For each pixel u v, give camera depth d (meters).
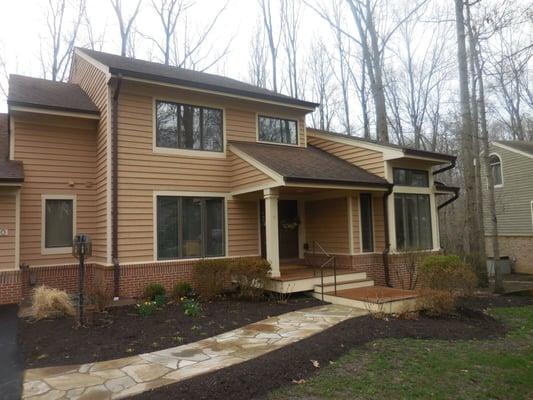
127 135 10.25
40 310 7.88
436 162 12.98
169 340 6.53
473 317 8.60
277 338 6.67
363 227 12.25
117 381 4.84
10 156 10.32
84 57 12.43
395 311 8.75
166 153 10.79
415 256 11.72
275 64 24.41
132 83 10.30
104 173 10.38
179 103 11.17
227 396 4.45
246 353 5.89
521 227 19.75
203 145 11.51
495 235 12.61
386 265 11.93
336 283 10.58
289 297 10.17
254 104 12.56
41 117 10.68
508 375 5.45
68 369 5.26
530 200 19.41
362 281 11.09
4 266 9.23
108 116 10.16
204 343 6.42
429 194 13.34
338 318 8.07
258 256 12.02
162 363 5.47
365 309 8.90
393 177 12.35
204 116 11.63
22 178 9.27
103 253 10.22
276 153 11.94
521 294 12.00
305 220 13.43
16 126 10.40
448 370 5.48
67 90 12.49
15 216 9.43
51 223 10.77
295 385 4.83
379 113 16.42
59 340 6.44
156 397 4.34
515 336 7.57
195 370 5.18
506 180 20.55
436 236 13.27
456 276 9.36
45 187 10.64
